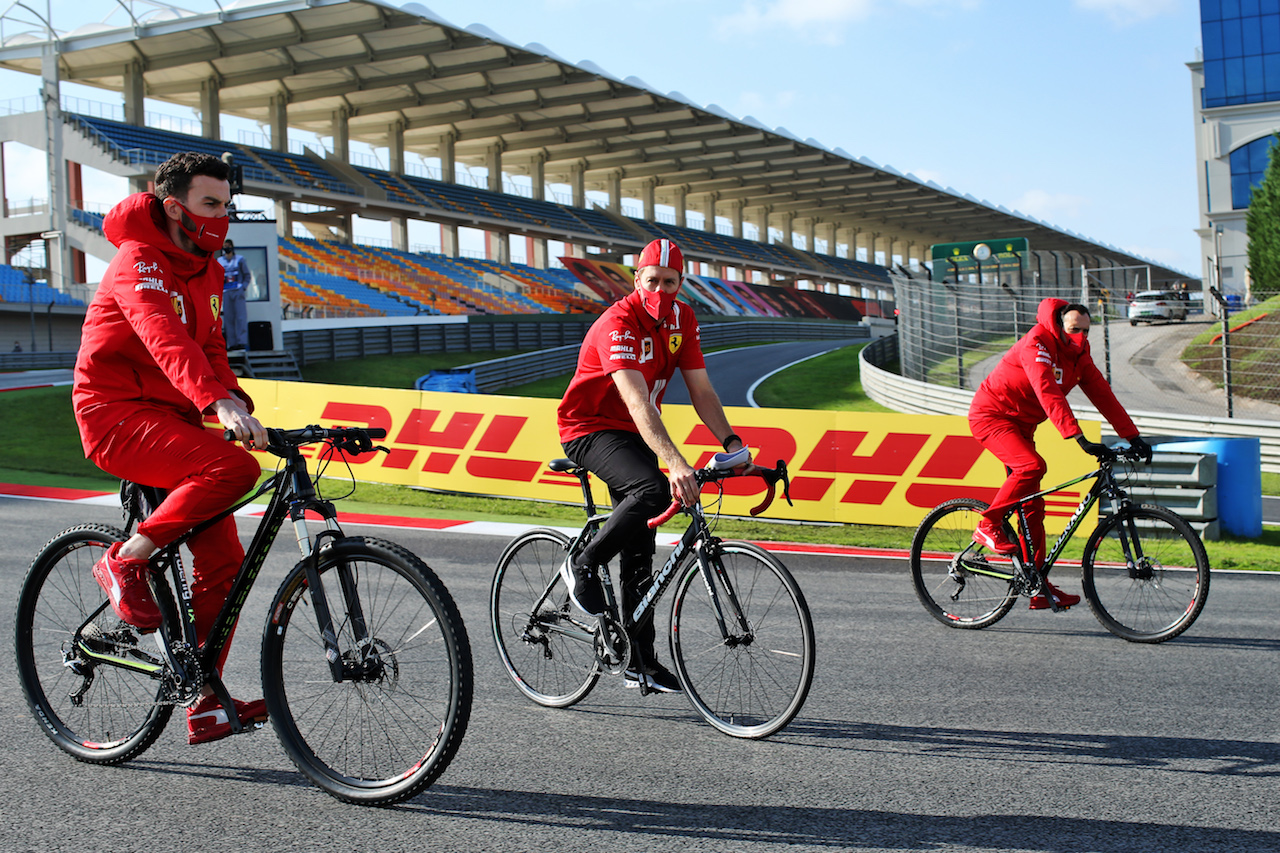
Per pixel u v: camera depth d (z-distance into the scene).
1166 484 7.67
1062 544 4.79
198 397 2.54
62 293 38.16
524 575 3.73
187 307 2.83
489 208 54.66
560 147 59.91
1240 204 40.94
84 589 3.02
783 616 3.13
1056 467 7.97
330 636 2.64
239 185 22.00
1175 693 3.75
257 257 22.44
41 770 2.93
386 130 53.41
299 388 10.81
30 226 39.78
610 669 3.39
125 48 39.88
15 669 3.89
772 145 60.38
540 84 46.34
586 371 3.46
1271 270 30.33
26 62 40.81
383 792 2.60
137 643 2.91
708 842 2.46
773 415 8.76
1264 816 2.62
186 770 2.94
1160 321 26.73
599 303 53.91
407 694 2.63
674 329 3.43
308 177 45.12
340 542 2.64
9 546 6.62
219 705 2.88
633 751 3.12
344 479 10.55
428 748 2.58
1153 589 4.58
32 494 9.36
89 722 3.02
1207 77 41.47
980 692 3.75
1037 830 2.54
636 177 67.06
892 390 20.33
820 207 78.44
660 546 7.05
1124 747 3.15
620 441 3.44
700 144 60.56
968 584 4.89
